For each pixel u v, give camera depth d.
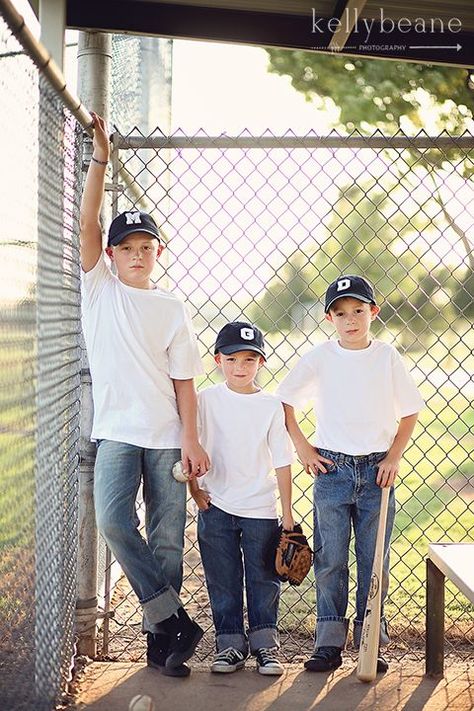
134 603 4.60
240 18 3.84
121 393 3.31
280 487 3.52
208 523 3.51
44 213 2.65
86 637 3.58
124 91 5.04
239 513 3.50
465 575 3.04
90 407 3.59
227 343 3.51
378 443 3.50
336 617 3.50
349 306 3.53
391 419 3.54
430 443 9.52
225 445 3.51
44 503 2.68
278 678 3.40
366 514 3.49
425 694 3.26
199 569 5.21
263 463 3.53
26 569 2.51
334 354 3.57
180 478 3.31
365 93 8.36
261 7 3.83
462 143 3.66
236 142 3.60
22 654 2.50
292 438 3.58
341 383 3.53
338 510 3.49
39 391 2.60
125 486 3.24
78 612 3.57
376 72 8.28
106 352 3.32
